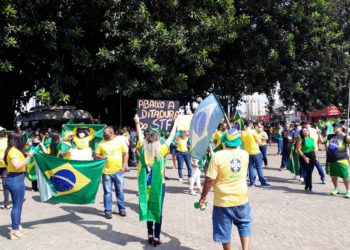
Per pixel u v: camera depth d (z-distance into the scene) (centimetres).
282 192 1059
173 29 1563
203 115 599
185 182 1250
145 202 605
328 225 722
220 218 488
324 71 2567
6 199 888
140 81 1684
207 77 2234
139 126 712
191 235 670
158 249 597
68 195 728
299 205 894
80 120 2217
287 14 2064
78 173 725
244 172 489
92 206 914
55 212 852
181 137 1228
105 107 2355
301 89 2430
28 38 1518
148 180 613
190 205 909
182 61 1708
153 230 645
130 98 2230
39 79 1852
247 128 1145
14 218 659
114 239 653
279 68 2208
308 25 2170
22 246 618
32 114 2242
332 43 2423
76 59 1523
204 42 1672
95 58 1642
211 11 1747
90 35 1684
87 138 1005
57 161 713
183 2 1673
